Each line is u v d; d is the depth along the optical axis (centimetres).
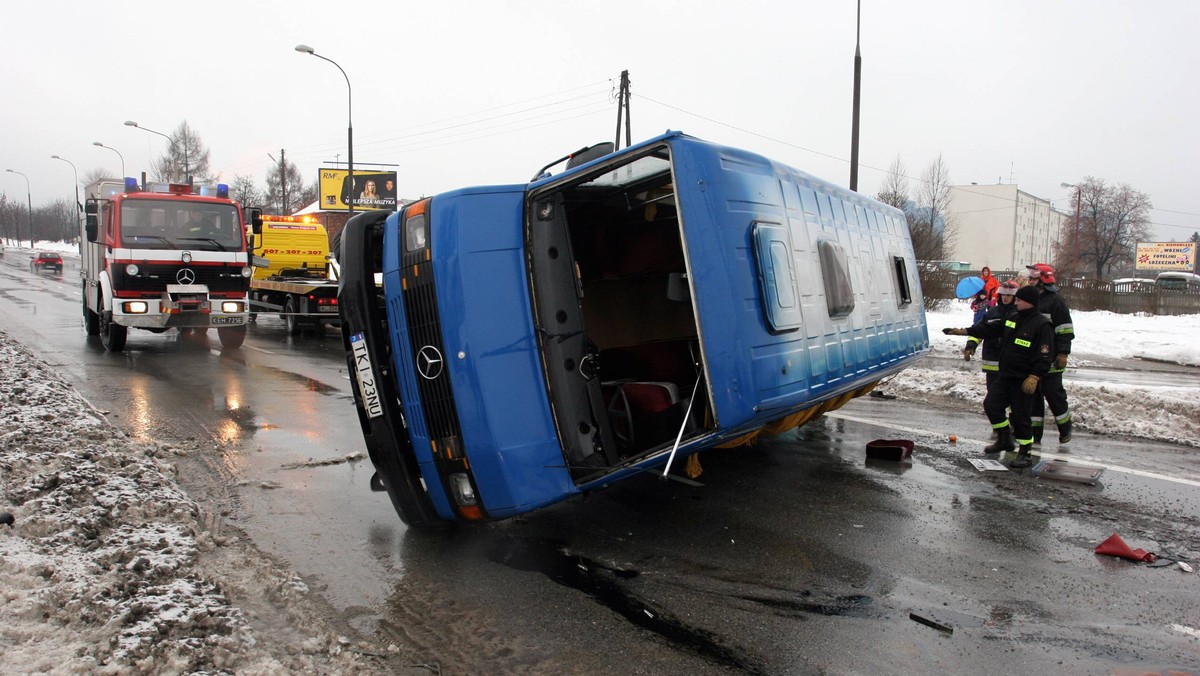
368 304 519
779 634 397
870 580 466
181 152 5969
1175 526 566
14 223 10912
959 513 590
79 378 1095
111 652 318
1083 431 895
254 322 2164
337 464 700
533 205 502
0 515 442
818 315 564
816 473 698
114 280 1284
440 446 487
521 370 482
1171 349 1747
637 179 581
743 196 491
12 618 338
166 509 505
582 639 391
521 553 503
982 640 393
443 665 364
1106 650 385
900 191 3412
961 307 2967
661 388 520
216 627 354
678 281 487
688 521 567
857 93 1873
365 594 440
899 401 1070
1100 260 7350
